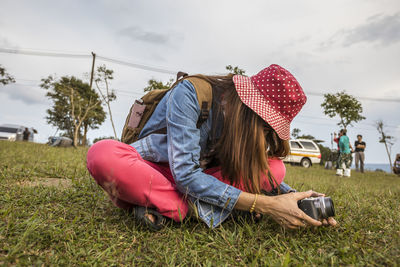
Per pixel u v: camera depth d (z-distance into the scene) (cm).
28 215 164
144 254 129
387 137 2461
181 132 139
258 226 160
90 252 126
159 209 147
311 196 167
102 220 166
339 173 990
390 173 1900
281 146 167
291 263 122
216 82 152
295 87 139
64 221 156
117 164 136
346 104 1916
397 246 131
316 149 1764
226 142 145
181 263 120
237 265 124
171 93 148
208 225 150
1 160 417
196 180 140
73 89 2764
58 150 812
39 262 110
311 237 152
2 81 1702
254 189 150
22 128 2441
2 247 121
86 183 258
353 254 128
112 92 2017
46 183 271
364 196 309
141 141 159
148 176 142
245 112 143
